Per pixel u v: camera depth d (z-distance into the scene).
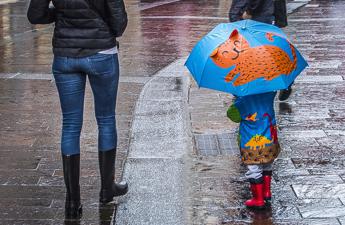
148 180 6.93
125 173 7.12
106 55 5.76
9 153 7.82
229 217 5.98
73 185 5.94
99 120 6.09
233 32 5.70
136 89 11.36
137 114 9.59
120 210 6.14
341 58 14.34
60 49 5.72
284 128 8.89
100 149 6.12
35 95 10.98
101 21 5.68
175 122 9.13
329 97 10.72
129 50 16.09
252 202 6.14
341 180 6.89
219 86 5.66
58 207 6.22
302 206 6.21
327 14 23.83
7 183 6.83
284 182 6.84
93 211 6.13
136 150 7.93
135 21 22.73
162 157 7.67
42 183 6.84
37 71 13.24
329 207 6.18
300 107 10.06
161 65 13.90
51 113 9.76
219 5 28.98
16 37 18.59
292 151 7.86
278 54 5.68
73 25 5.65
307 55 14.73
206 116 9.55
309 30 19.19
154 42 17.55
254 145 5.96
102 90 5.89
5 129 8.88
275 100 10.48
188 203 6.32
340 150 7.92
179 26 21.22
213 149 8.01
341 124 9.09
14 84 11.90
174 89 11.27
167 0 31.42
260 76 5.59
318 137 8.45
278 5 9.66
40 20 5.73
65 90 5.81
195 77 5.79
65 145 5.91
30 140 8.36
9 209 6.16
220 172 7.17
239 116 5.97
